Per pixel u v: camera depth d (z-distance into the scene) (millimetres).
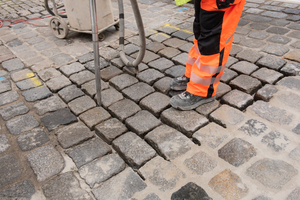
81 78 2590
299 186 1467
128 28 3711
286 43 2998
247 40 3135
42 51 3160
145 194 1474
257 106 2074
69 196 1482
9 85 2535
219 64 1870
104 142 1861
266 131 1844
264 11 3977
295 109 2018
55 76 2643
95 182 1554
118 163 1675
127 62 2648
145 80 2520
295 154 1660
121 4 2576
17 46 3314
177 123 1949
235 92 2254
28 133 1942
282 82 2322
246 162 1630
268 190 1458
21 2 5031
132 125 1976
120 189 1506
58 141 1858
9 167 1673
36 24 3992
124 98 2314
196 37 1982
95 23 1844
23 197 1488
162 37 3402
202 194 1456
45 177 1601
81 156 1731
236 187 1484
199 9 1794
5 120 2080
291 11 3871
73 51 3133
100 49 3150
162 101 2213
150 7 4504
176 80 2305
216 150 1728
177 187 1503
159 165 1639
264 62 2629
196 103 2076
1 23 4031
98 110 2156
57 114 2123
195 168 1613
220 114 2012
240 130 1866
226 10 1654
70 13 3244
